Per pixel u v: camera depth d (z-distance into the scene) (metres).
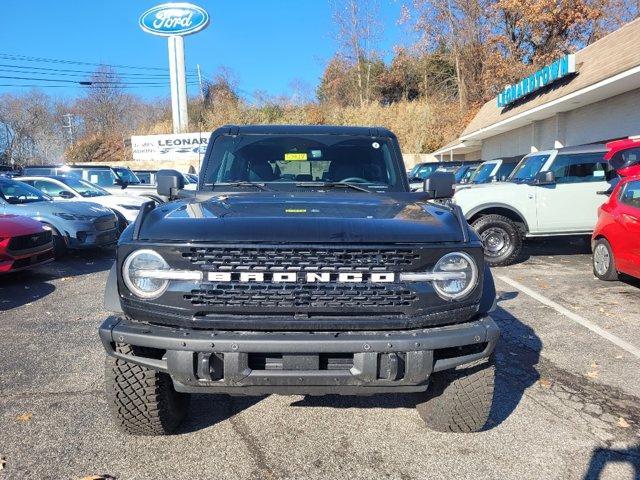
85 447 3.35
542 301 6.93
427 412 3.51
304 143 4.58
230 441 3.44
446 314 2.88
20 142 55.25
